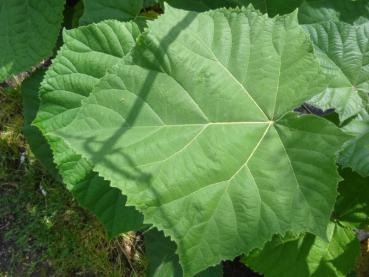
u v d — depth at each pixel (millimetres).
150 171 339
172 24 358
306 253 529
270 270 536
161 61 351
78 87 438
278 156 377
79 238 673
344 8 501
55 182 692
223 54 369
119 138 336
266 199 369
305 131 375
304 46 378
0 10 553
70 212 681
